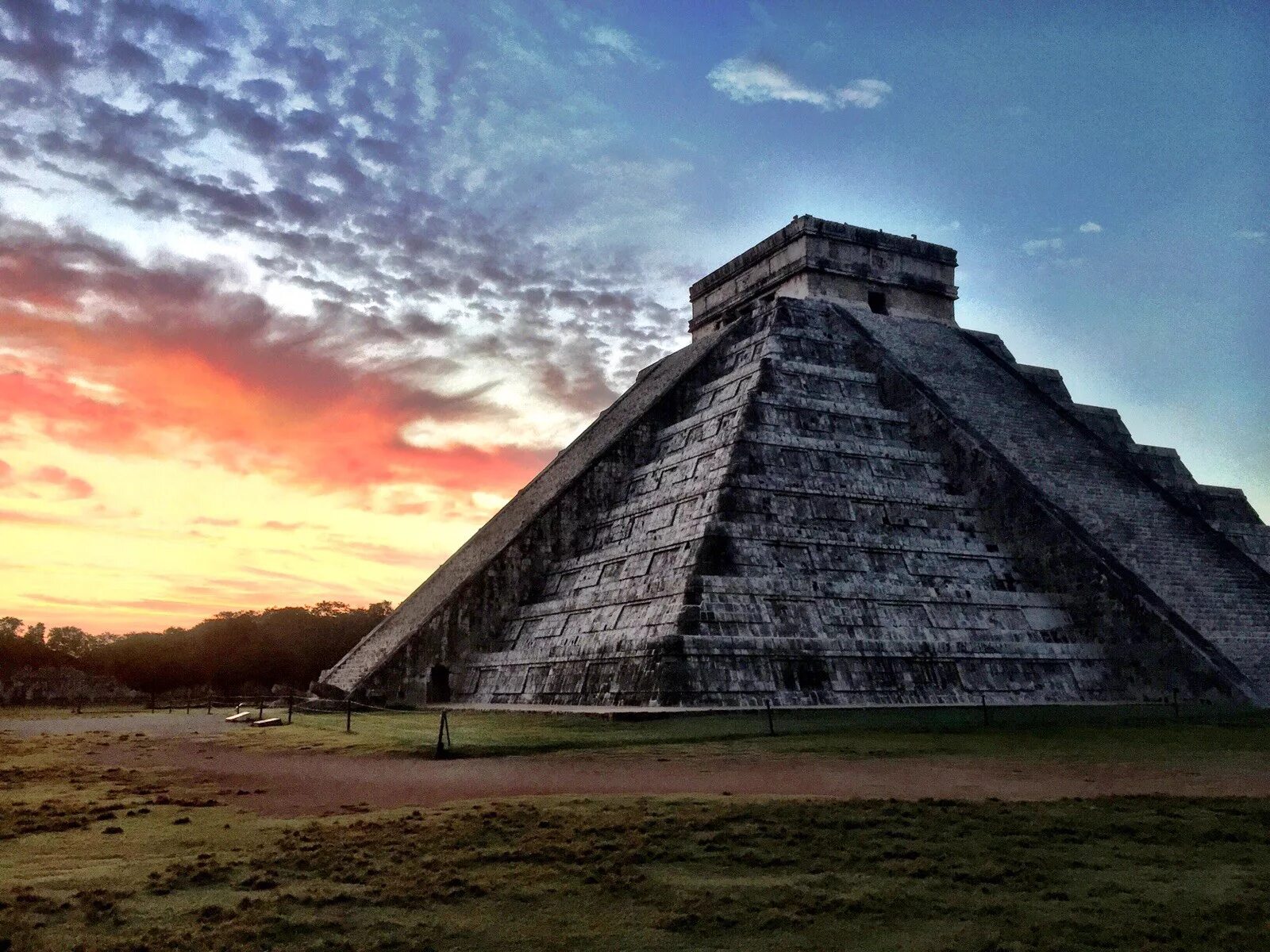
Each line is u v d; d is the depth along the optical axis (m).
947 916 7.74
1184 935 7.23
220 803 12.88
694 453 34.06
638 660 26.38
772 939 7.30
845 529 30.44
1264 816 10.89
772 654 26.08
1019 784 13.24
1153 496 34.03
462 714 28.28
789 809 11.26
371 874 8.98
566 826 10.67
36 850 9.98
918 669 27.25
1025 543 31.33
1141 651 27.86
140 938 7.30
